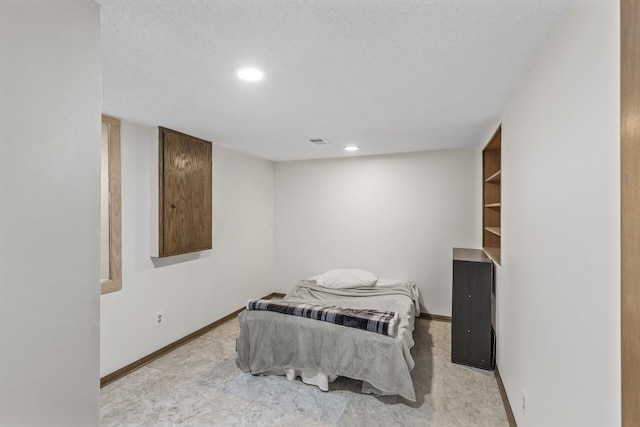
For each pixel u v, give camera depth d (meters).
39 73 0.83
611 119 0.87
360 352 2.26
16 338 0.78
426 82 1.77
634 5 0.72
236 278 3.97
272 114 2.38
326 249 4.49
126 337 2.64
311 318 2.51
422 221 3.96
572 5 1.10
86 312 0.96
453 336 2.83
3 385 0.76
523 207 1.76
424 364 2.81
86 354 0.96
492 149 3.35
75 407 0.93
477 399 2.28
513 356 1.98
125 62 1.53
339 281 3.76
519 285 1.84
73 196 0.92
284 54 1.45
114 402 2.23
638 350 0.71
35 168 0.82
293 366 2.46
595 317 0.96
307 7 1.10
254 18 1.17
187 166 3.08
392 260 4.12
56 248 0.88
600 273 0.93
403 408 2.17
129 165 2.64
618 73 0.83
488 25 1.22
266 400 2.25
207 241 3.36
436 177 3.88
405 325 2.54
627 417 0.75
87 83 0.97
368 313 2.54
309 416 2.08
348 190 4.34
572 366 1.12
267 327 2.55
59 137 0.88
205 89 1.87
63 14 0.90
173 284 3.08
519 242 1.84
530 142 1.62
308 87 1.84
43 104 0.84
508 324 2.14
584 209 1.03
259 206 4.42
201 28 1.23
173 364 2.78
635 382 0.72
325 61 1.51
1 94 0.75
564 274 1.18
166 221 2.87
